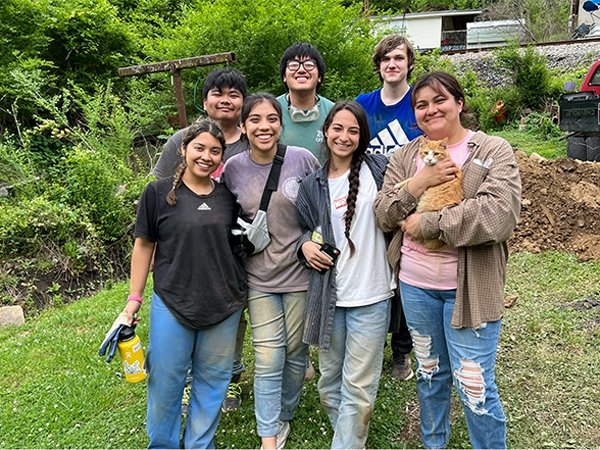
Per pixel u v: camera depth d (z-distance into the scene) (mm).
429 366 2250
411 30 25406
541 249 5594
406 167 2217
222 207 2391
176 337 2322
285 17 8141
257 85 8273
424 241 2064
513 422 2748
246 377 3307
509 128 13680
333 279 2281
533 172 6523
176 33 9047
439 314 2152
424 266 2104
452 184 1987
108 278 5863
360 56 8484
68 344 3924
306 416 2883
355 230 2252
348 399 2301
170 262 2324
